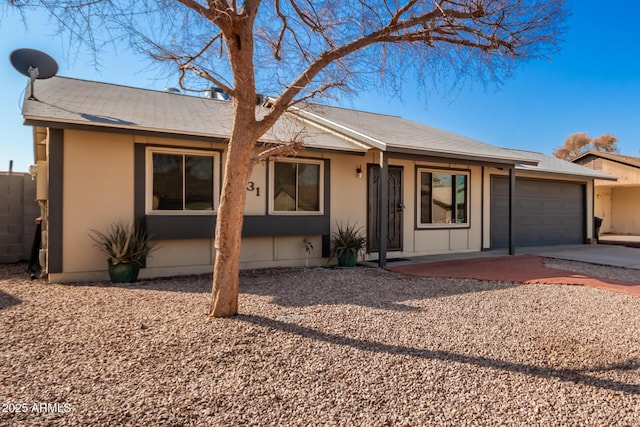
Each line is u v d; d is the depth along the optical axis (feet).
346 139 30.58
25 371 10.10
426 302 18.17
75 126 20.74
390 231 33.58
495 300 18.89
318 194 29.81
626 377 10.41
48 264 21.91
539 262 31.30
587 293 20.68
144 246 22.95
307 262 29.55
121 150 23.41
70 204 22.24
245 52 14.05
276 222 27.50
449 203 37.22
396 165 33.78
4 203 29.86
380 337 13.15
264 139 25.07
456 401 9.05
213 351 11.51
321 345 12.28
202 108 31.99
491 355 11.79
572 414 8.54
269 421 8.11
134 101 29.73
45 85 28.22
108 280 23.02
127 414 8.18
